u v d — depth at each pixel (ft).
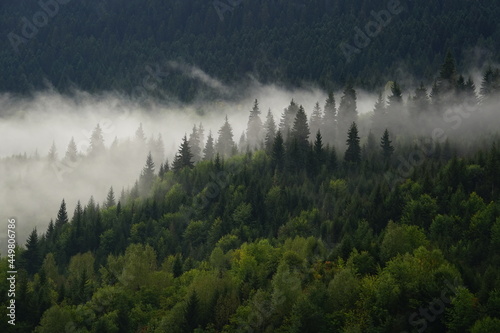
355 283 338.54
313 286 354.54
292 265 390.01
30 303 403.95
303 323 321.52
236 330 344.90
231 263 444.14
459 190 470.80
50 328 373.61
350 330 307.17
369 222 476.95
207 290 383.24
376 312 319.06
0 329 384.27
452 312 304.09
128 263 451.53
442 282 320.50
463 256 382.22
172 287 415.64
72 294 428.97
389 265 343.46
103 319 377.71
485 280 325.42
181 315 366.43
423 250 352.90
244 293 382.22
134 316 391.65
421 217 458.50
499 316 300.20
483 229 418.10
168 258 484.74
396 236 383.24
